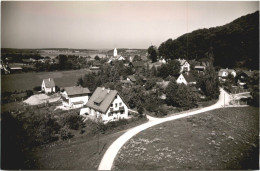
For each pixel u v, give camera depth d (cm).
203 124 3906
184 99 4759
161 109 4453
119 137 3319
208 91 5472
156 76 7925
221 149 3000
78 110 4628
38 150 2920
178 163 2592
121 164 2545
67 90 5066
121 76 8056
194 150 2934
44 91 6562
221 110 4697
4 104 5091
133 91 5203
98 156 2727
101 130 3484
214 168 2514
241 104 5138
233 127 3838
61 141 3175
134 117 4088
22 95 5916
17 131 3073
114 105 4162
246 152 2952
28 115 3762
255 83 6888
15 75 8519
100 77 6456
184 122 3994
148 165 2531
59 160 2648
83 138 3297
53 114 4231
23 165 2523
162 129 3638
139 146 3014
